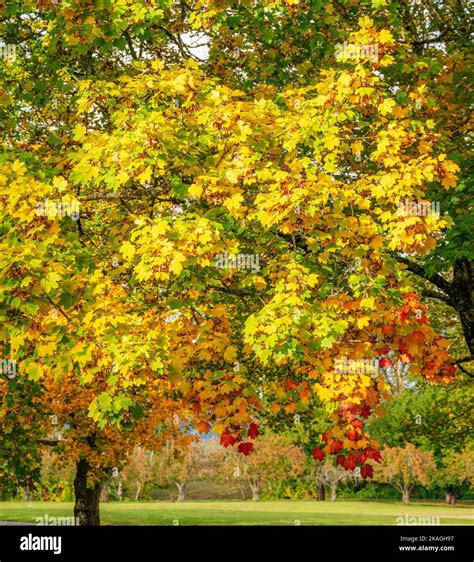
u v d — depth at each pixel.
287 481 63.06
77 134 6.91
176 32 9.45
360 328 6.70
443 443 18.86
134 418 6.09
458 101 9.55
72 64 9.40
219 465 62.44
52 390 16.30
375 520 33.78
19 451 14.05
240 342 9.74
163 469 60.38
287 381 7.61
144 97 7.45
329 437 6.52
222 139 6.96
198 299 8.11
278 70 9.15
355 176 8.62
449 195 9.34
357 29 8.86
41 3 7.54
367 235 6.83
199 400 6.93
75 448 18.30
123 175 6.28
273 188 6.30
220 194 6.55
